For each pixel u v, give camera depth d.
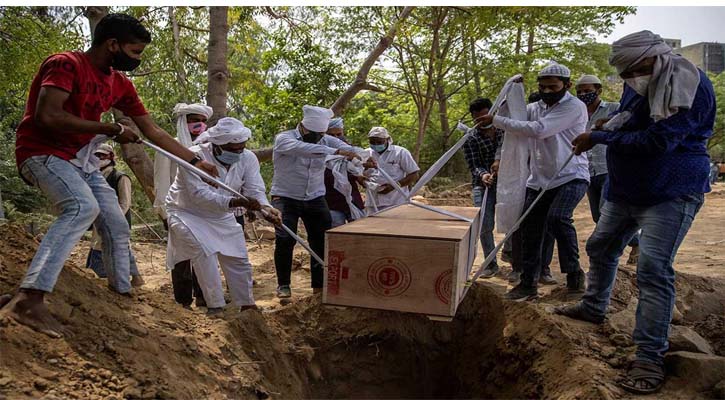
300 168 5.49
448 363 5.10
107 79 3.52
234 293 4.68
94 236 5.66
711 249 8.44
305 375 4.54
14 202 12.11
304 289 6.44
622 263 6.88
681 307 5.00
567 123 4.80
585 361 3.73
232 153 4.61
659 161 3.50
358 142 20.47
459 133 22.77
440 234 3.29
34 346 2.96
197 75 14.84
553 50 21.81
